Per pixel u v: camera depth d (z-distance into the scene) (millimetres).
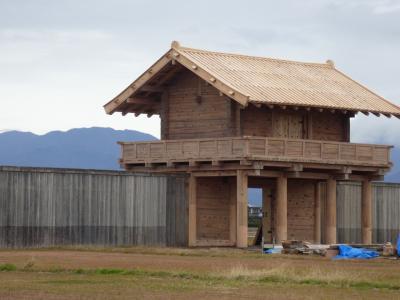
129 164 72312
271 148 66250
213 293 35531
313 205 73688
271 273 41469
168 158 69438
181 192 68438
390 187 78750
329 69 77625
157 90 72188
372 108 71500
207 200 70188
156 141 70438
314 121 72250
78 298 33375
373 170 72688
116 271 42656
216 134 69250
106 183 64250
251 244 74625
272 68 73062
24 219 60375
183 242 68312
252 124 69250
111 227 64375
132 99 72562
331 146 69625
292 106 67250
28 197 60594
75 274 41969
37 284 37719
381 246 60438
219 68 69375
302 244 60094
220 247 68125
